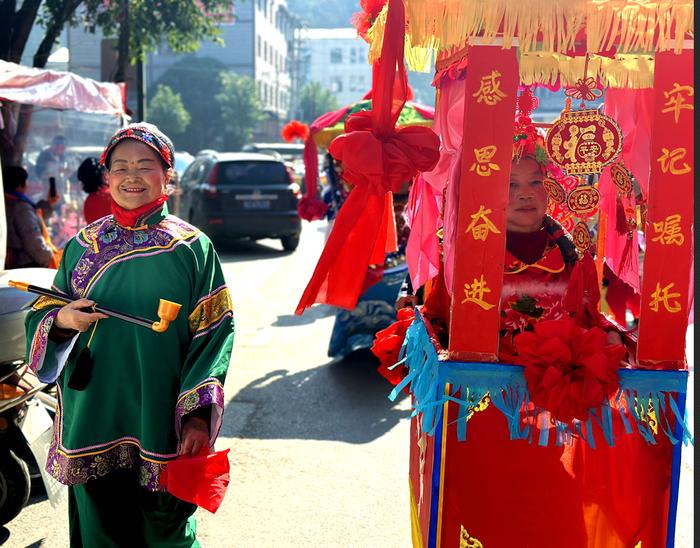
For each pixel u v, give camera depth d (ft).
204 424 8.65
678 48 7.61
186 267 8.97
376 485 14.07
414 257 10.98
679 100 7.63
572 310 9.04
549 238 9.23
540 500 8.38
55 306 8.98
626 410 7.90
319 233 59.11
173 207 47.85
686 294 7.72
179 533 9.24
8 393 11.69
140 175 8.89
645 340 7.79
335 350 22.41
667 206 7.69
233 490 13.85
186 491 8.23
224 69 184.85
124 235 9.02
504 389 7.81
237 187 45.68
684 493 13.67
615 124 8.55
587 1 7.62
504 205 7.72
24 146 32.71
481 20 7.57
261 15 206.69
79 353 8.86
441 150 9.93
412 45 8.13
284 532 12.31
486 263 7.77
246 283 35.81
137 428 8.89
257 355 23.52
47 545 11.88
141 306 8.86
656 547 8.19
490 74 7.67
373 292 21.99
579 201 8.95
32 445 11.96
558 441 8.16
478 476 8.34
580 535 8.45
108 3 45.62
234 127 175.52
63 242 34.76
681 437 7.85
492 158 7.72
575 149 8.63
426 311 9.92
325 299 9.66
